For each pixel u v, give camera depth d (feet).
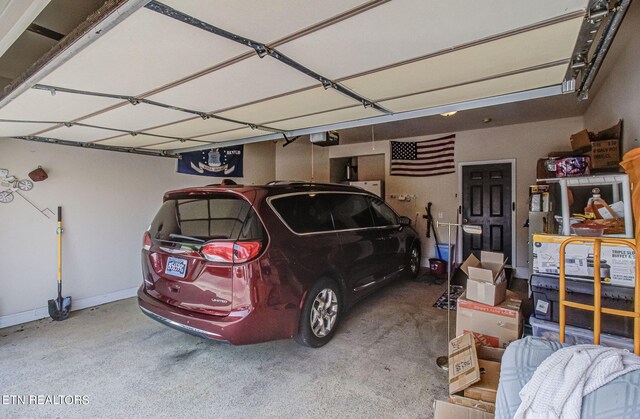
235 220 8.30
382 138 22.34
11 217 11.72
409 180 22.03
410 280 17.21
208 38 4.88
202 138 13.38
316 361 8.94
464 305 8.36
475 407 5.87
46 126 10.00
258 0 3.94
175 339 10.41
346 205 11.91
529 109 15.26
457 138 20.35
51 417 6.78
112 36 4.66
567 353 4.00
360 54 5.71
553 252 6.75
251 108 8.98
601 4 4.32
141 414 6.86
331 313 10.21
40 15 6.91
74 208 13.37
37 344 10.11
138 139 12.82
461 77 7.01
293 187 10.02
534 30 5.00
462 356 6.73
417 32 4.96
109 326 11.55
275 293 8.24
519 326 7.80
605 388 3.48
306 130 12.47
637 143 8.33
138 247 15.56
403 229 15.74
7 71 9.68
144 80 6.45
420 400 7.25
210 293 8.09
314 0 3.99
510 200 18.79
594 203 7.89
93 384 7.95
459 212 20.27
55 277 12.80
